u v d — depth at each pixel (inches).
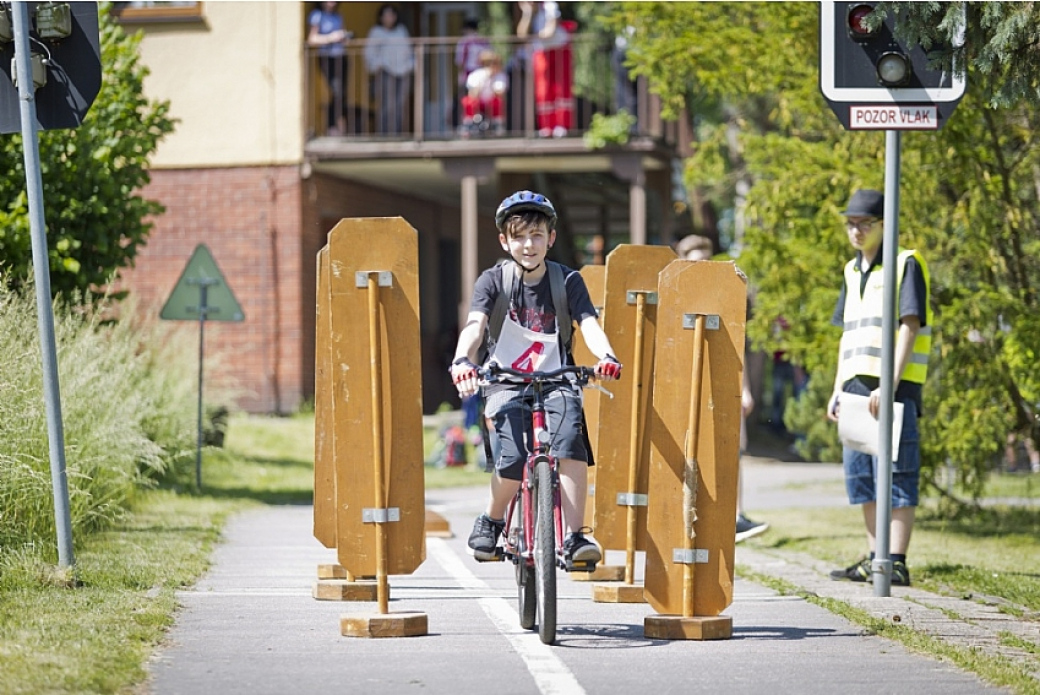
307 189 3102.9
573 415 805.2
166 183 3122.5
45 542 1064.2
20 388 1146.0
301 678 696.4
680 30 1654.8
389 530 830.5
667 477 840.9
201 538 1286.9
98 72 973.2
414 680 696.4
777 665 748.6
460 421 2768.2
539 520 788.6
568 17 3179.1
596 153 2962.6
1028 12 864.3
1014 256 1525.6
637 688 687.1
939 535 1501.0
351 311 824.9
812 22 1541.6
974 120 1424.7
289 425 2746.1
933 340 1472.7
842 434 1122.7
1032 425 1558.8
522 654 768.9
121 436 1339.8
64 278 1585.9
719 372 836.0
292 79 3090.6
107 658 703.1
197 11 3105.3
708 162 1973.4
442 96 3314.5
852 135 1549.0
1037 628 892.6
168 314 1876.2
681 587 837.8
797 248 1581.0
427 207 3705.7
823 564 1239.5
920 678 717.3
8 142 1531.7
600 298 1108.5
